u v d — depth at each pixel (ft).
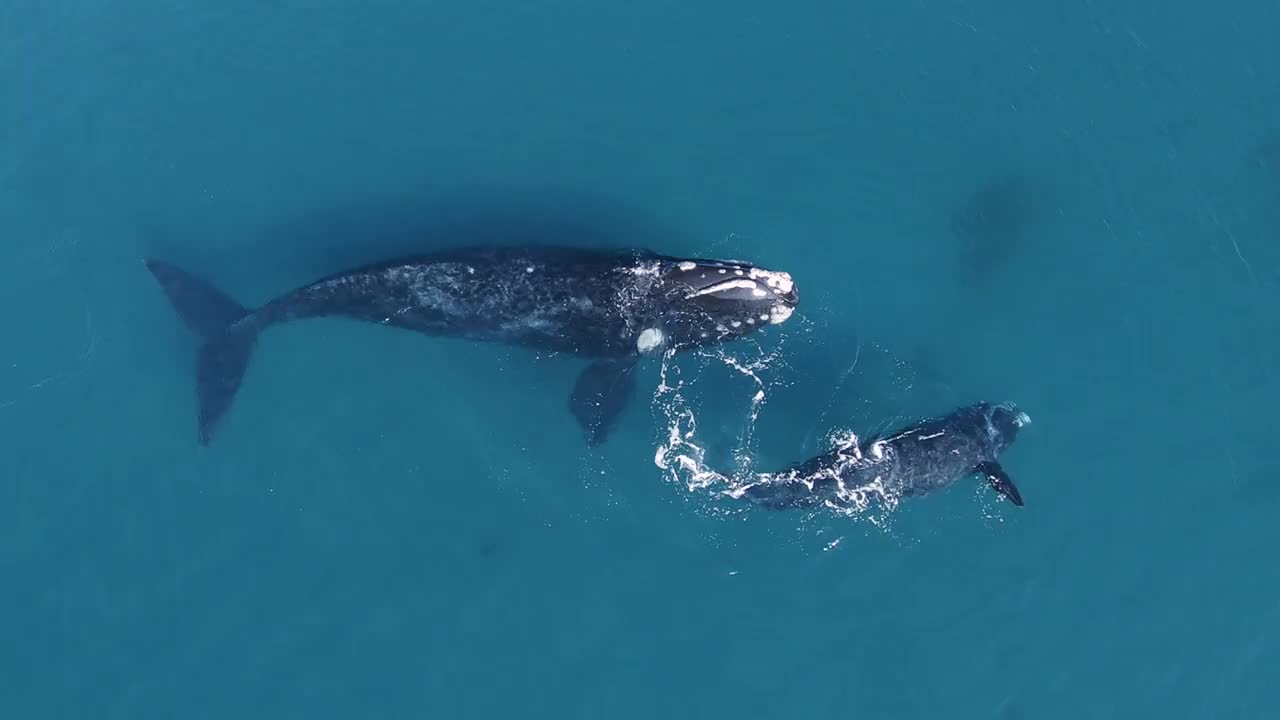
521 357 86.43
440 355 85.71
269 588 76.74
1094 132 96.43
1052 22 102.53
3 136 96.12
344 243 93.76
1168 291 88.63
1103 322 87.25
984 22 102.37
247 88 99.45
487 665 74.18
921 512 79.10
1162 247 90.79
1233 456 81.41
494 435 82.43
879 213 92.73
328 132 97.76
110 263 90.58
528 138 97.25
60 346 85.97
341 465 80.79
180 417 83.20
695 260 82.94
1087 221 92.02
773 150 95.86
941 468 79.56
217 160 96.27
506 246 86.63
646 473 80.69
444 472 80.89
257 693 73.36
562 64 100.42
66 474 80.28
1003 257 90.27
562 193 94.94
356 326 86.38
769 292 81.00
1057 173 94.48
